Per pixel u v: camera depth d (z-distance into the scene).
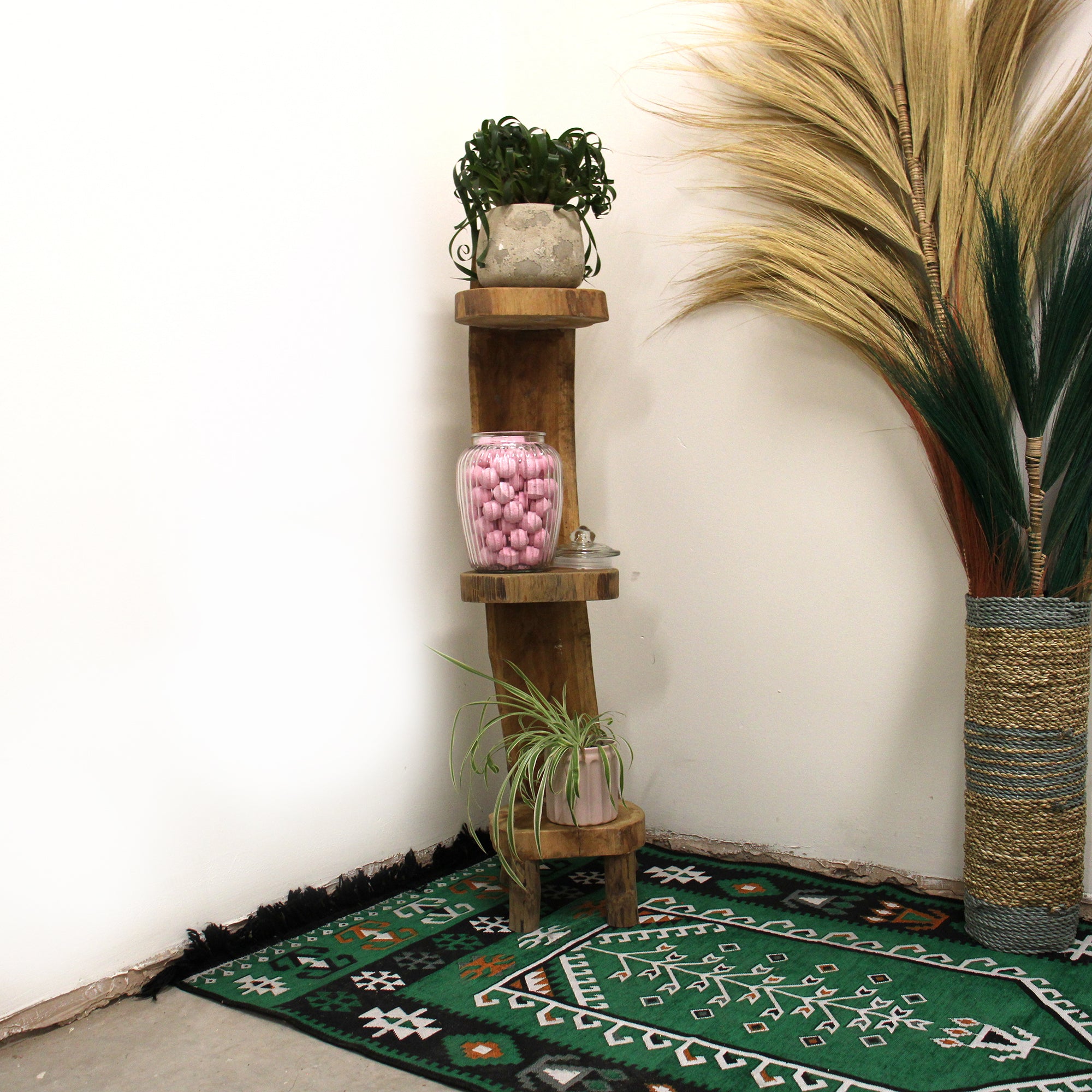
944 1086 1.39
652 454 2.42
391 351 2.29
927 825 2.11
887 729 2.14
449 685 2.43
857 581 2.16
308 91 2.11
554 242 1.97
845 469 2.15
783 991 1.69
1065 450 1.74
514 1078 1.46
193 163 1.91
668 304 2.36
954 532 1.89
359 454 2.22
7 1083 1.52
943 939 1.87
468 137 2.48
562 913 2.07
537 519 1.98
